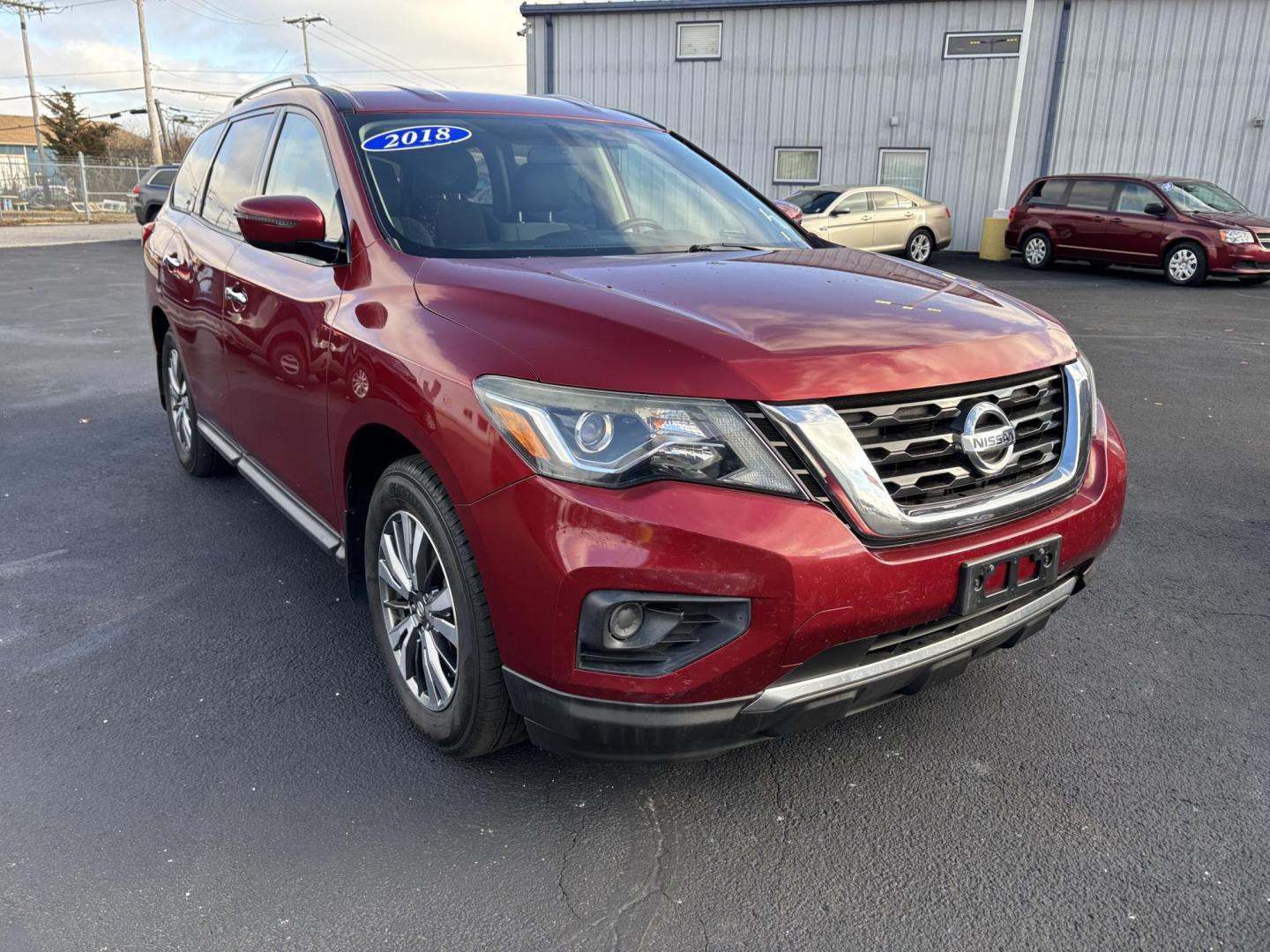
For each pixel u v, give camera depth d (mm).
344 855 2248
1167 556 4113
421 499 2371
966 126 20578
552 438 2002
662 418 1963
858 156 21219
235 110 4332
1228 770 2619
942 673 2297
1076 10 19531
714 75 21328
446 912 2076
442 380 2229
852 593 1989
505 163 3252
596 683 2023
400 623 2691
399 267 2711
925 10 20141
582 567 1950
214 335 3852
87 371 7742
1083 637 3391
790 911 2100
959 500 2176
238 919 2045
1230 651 3299
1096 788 2537
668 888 2162
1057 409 2482
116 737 2705
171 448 5559
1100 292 13867
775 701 2039
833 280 2660
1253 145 19531
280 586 3693
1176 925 2066
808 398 2006
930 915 2092
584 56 21844
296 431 3105
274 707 2867
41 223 30391
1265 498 4883
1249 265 14281
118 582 3717
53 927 2014
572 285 2398
